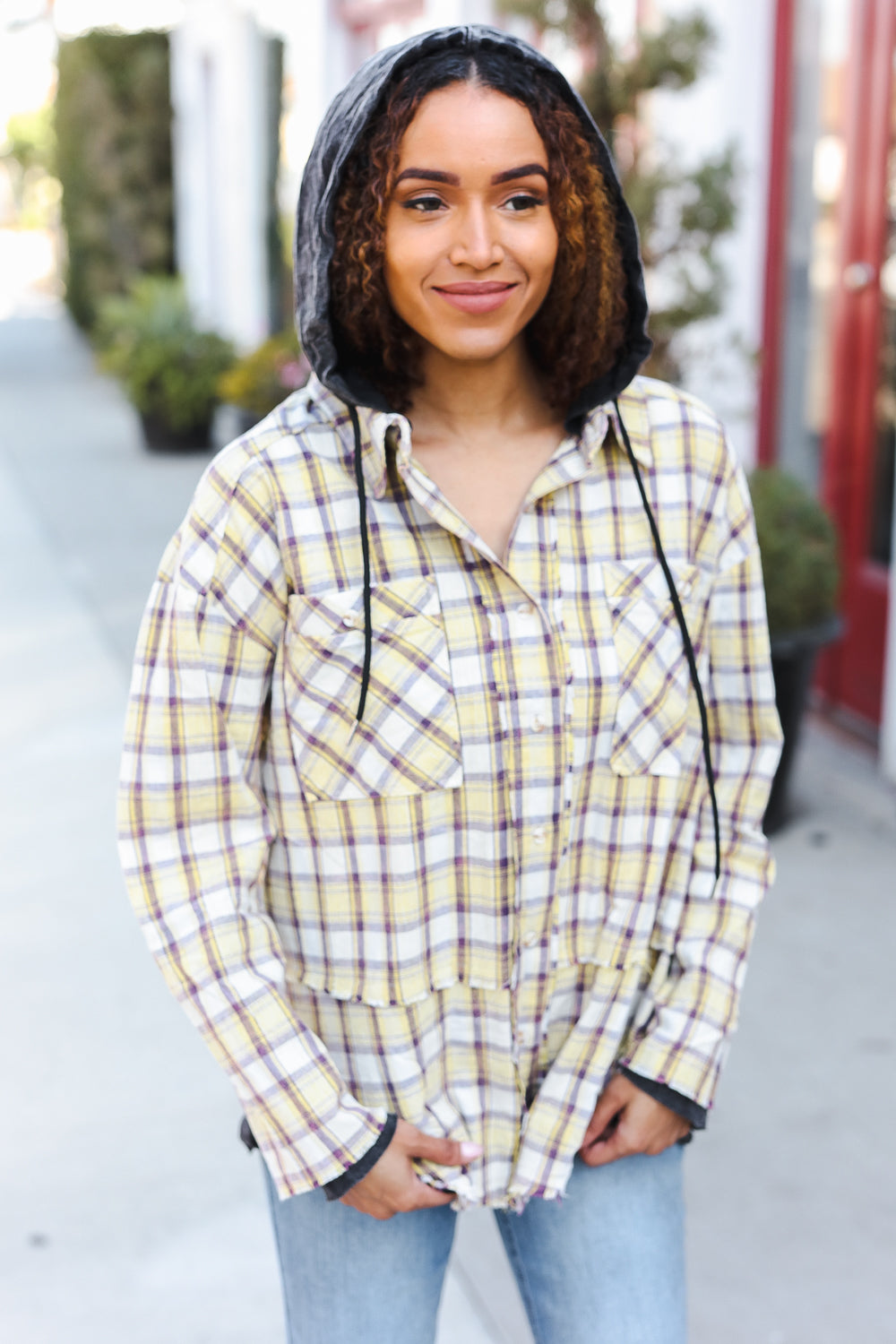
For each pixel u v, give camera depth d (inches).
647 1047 50.7
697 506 50.5
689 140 198.4
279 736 48.0
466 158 44.6
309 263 47.0
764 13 183.8
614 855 50.0
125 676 211.0
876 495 173.5
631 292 48.9
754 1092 107.5
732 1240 91.6
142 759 47.1
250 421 341.4
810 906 135.9
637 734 48.9
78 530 301.4
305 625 46.3
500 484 49.6
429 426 49.9
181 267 577.3
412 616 46.8
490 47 45.2
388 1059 49.0
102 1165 102.4
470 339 46.7
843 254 175.8
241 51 434.6
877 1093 107.1
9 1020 122.0
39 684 208.7
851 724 179.2
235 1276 91.0
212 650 46.5
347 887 48.1
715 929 52.1
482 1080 50.8
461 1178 49.8
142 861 47.4
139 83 565.9
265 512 46.3
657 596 49.3
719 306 160.7
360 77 45.7
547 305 49.1
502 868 48.4
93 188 589.9
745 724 53.0
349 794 47.1
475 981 49.5
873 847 147.8
